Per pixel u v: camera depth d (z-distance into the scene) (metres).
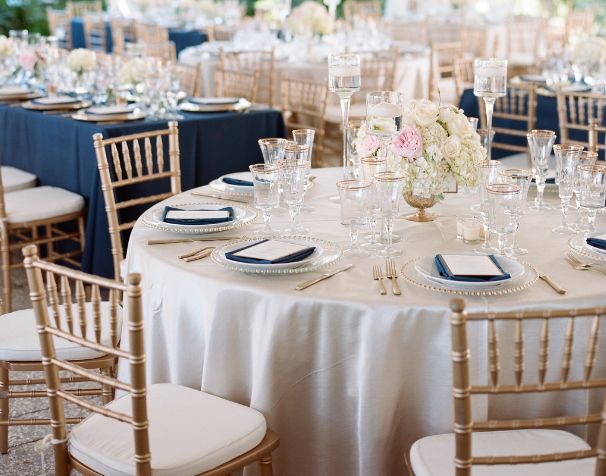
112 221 3.21
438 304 1.97
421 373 2.03
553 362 2.04
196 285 2.17
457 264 2.11
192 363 2.25
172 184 3.42
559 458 1.62
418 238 2.48
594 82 4.98
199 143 4.49
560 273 2.16
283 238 2.41
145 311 2.35
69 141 4.27
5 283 3.96
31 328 2.62
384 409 2.03
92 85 5.13
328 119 6.00
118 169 3.24
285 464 2.18
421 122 2.52
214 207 2.71
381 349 1.99
